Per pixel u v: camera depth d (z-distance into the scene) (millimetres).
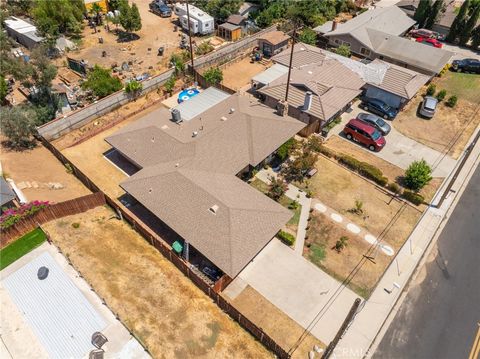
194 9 60812
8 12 61031
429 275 25812
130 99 42594
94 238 26859
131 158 31797
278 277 25172
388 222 29406
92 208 29453
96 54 52812
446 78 49188
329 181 32875
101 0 65375
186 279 24688
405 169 34406
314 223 29031
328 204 30688
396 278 25484
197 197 26266
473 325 23125
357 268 25984
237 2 61375
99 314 22062
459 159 35812
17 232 26172
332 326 22719
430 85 44875
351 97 39812
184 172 28078
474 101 44375
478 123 40625
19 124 33906
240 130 33031
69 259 25016
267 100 41281
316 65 43656
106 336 21094
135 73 48031
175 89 45062
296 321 22859
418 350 21828
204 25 58250
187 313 22672
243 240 24062
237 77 48531
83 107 40938
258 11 64188
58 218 28000
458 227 29297
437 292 24812
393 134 38656
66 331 21219
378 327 22766
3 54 37719
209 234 24359
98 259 25297
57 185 31109
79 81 45875
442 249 27594
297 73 42188
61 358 20062
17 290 23094
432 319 23312
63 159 33156
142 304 22875
